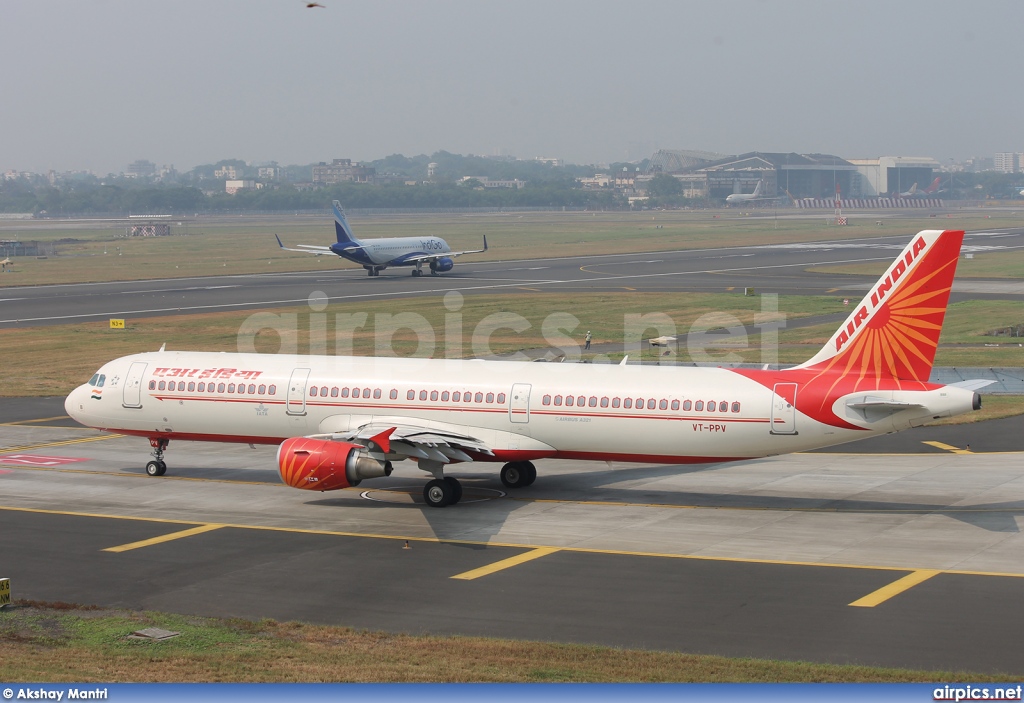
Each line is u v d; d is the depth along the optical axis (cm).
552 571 4609
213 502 5962
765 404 5478
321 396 6238
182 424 6519
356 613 4094
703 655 3572
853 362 5428
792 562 4697
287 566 4731
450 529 5350
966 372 10244
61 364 11269
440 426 6028
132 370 6644
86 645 3662
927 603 4116
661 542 5062
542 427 5875
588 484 6372
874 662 3503
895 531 5191
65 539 5181
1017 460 6819
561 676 3338
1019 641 3697
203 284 19975
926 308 5259
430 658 3525
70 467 6912
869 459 6962
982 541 4994
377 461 5528
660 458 5750
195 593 4356
